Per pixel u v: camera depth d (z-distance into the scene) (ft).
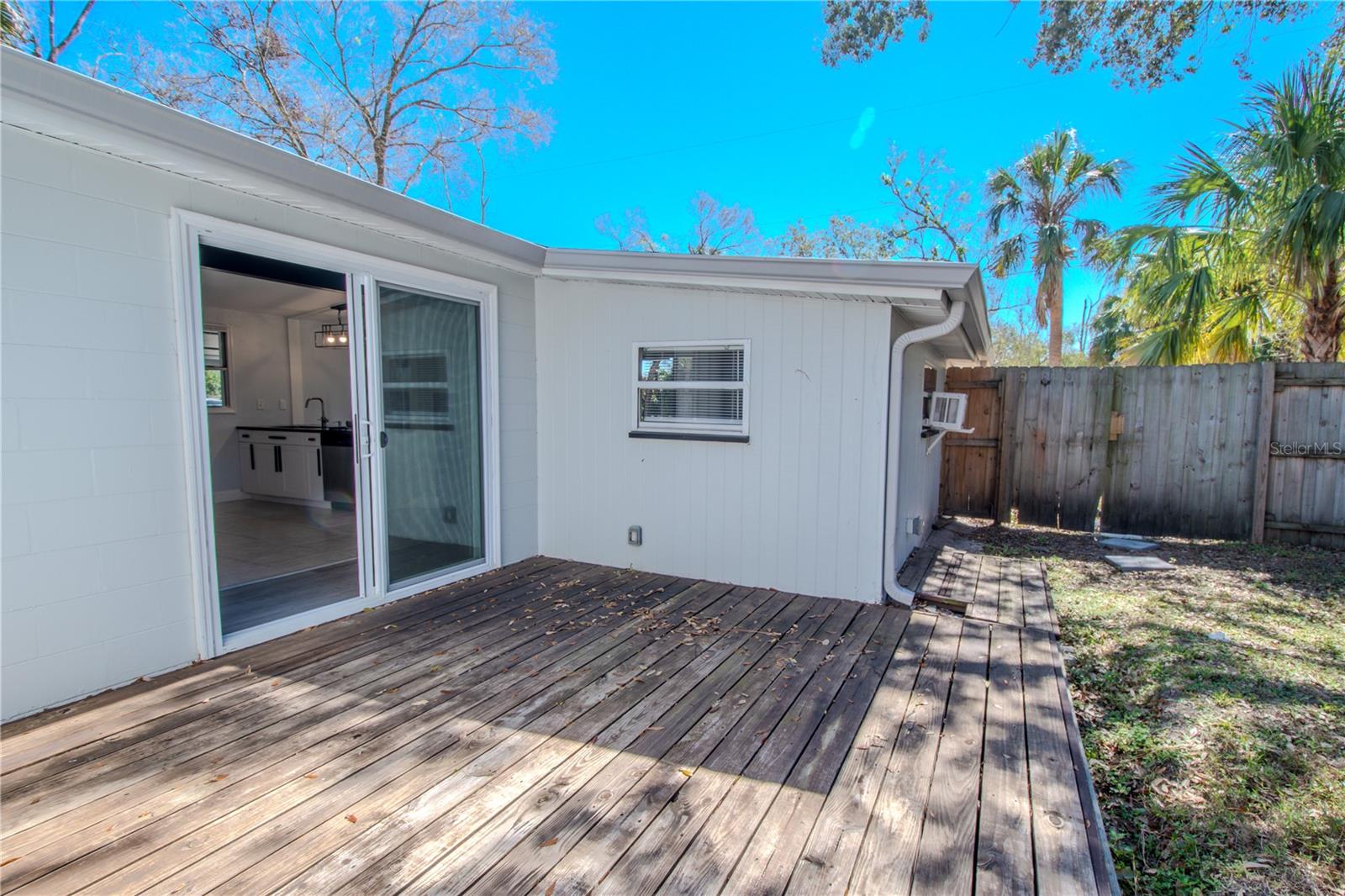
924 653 10.78
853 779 7.00
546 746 7.64
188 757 7.29
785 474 14.26
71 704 8.52
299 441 22.65
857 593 13.75
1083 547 19.84
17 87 6.73
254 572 14.52
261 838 5.92
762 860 5.69
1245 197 20.11
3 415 7.84
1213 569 17.16
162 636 9.57
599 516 16.48
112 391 8.86
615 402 16.03
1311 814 6.89
